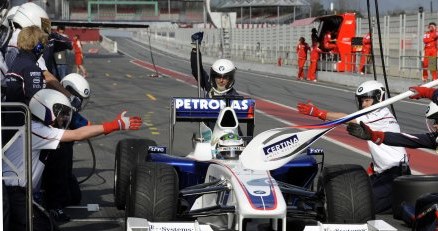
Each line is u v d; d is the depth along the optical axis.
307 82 122.19
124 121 23.08
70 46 36.72
